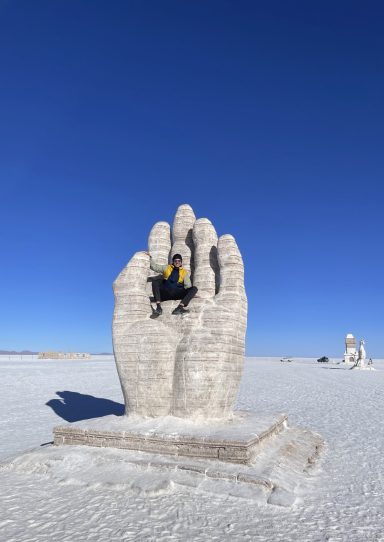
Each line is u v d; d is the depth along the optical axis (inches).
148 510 207.5
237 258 333.1
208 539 178.9
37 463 271.0
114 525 191.3
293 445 311.4
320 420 478.0
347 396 704.4
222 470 241.1
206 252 352.8
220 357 306.8
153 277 352.5
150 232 389.4
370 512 212.5
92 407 566.9
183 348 311.1
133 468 254.5
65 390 764.0
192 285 349.1
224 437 261.0
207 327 314.0
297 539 180.7
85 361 1843.0
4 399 644.1
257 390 792.3
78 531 185.3
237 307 322.0
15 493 231.0
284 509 212.5
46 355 2245.3
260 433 277.6
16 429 420.2
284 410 550.6
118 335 329.1
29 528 188.5
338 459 313.7
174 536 181.0
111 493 229.3
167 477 240.2
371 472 281.4
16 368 1204.5
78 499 221.6
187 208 387.2
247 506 214.2
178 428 286.2
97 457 269.1
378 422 465.4
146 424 297.0
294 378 1077.8
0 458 301.7
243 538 180.5
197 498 222.1
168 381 312.2
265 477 233.8
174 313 330.3
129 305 332.8
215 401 306.0
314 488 248.2
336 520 202.1
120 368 325.4
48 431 409.1
